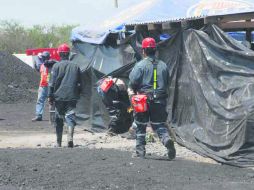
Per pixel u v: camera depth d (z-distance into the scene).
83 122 25.45
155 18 26.34
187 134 18.86
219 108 17.14
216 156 16.92
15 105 39.34
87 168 14.85
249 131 15.83
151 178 13.85
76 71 20.16
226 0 22.92
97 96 24.45
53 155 16.58
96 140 21.67
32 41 95.56
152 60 16.75
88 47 26.44
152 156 17.25
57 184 13.31
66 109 20.06
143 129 16.73
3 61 51.09
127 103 22.45
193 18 19.30
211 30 18.42
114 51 24.41
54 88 20.06
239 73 16.77
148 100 16.52
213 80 17.62
